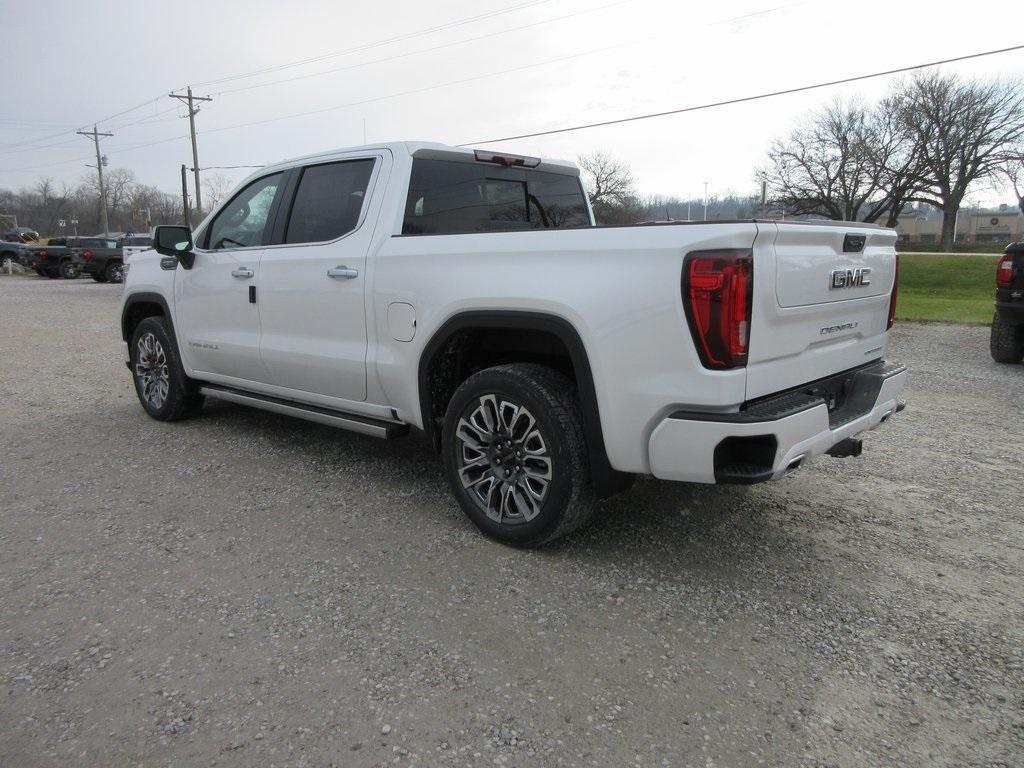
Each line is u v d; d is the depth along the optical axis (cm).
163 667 249
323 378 420
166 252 493
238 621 278
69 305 1697
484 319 330
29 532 358
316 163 435
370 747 212
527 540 333
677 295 272
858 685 244
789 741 217
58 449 497
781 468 279
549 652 261
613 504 400
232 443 511
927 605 296
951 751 213
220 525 368
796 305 292
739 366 270
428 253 355
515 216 457
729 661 256
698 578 316
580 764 207
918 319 1315
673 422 280
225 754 209
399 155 394
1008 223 9225
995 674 250
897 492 425
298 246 430
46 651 258
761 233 266
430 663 253
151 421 575
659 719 226
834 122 4912
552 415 314
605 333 290
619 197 4969
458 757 209
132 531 360
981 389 712
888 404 359
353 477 441
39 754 208
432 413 369
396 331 373
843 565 331
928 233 9400
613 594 302
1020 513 394
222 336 487
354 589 303
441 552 338
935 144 4847
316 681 242
